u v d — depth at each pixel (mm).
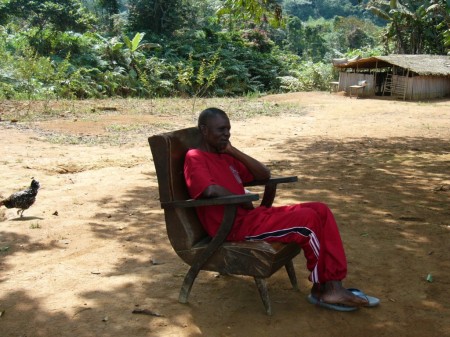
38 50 27062
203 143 3748
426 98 25156
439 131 13734
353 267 4297
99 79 25922
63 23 30453
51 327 3311
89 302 3654
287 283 4008
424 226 5406
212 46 35781
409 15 34750
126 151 10172
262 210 3562
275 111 18125
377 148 10828
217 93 30234
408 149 10695
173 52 33656
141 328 3285
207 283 3988
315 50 63250
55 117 15070
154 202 6398
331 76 34906
